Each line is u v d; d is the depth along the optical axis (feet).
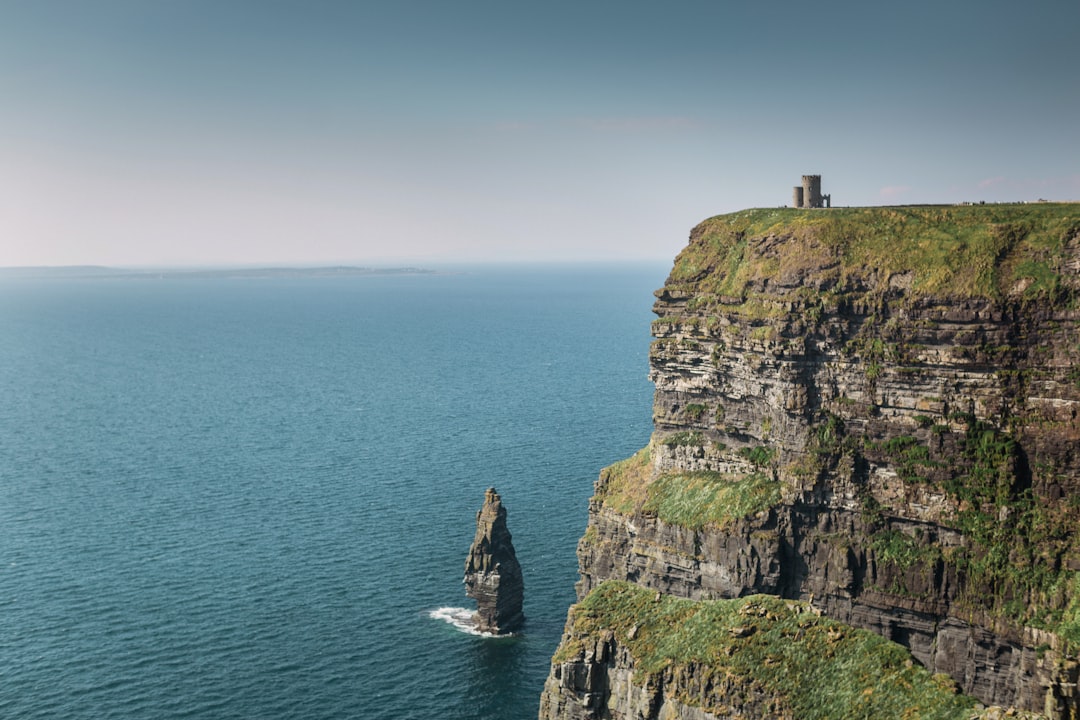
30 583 598.75
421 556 636.89
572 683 388.78
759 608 372.79
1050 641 373.20
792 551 454.81
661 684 367.25
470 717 464.65
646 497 517.96
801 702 336.29
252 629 541.34
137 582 599.98
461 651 522.47
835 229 470.80
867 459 438.81
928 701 321.11
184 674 496.64
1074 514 386.32
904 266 437.99
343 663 508.53
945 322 420.36
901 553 425.28
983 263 418.10
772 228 498.28
